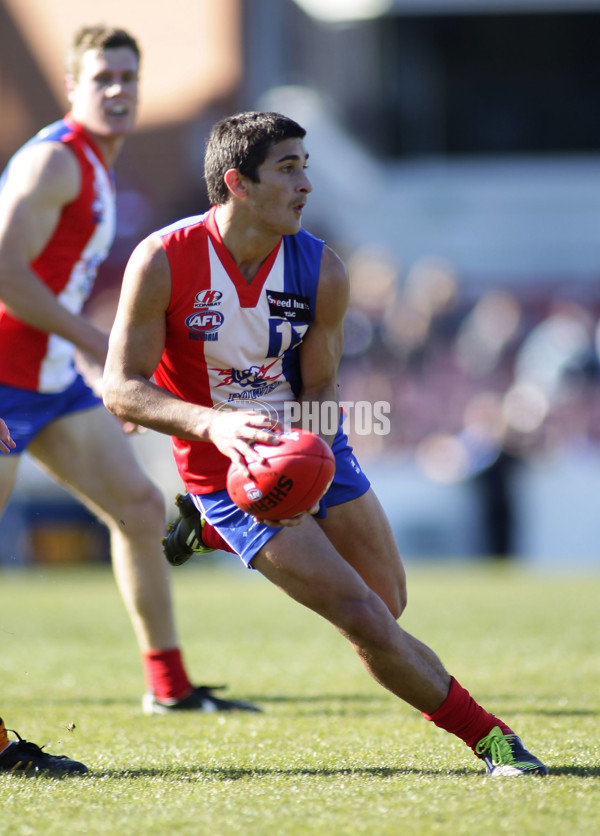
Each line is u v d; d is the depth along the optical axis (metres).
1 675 21.41
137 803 11.15
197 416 11.89
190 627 28.80
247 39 75.25
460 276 66.62
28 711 17.34
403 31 69.69
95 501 17.78
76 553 45.31
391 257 64.50
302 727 15.81
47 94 77.56
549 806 10.55
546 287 63.84
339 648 25.02
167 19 75.81
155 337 12.46
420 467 46.66
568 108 69.38
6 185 17.53
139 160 73.69
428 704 12.31
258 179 12.08
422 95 70.12
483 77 69.88
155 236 12.43
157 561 17.77
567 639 25.05
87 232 17.92
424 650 12.30
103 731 15.66
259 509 11.56
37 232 17.33
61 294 17.92
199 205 67.81
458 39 69.50
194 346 12.66
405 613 29.81
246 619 30.45
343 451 13.42
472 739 12.41
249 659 23.34
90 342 17.16
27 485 44.25
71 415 17.72
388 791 11.34
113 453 17.73
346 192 68.50
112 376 12.34
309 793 11.36
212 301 12.46
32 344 17.30
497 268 68.12
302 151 12.22
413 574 40.59
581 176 68.94
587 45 68.75
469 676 20.16
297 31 74.38
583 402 47.22
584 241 68.38
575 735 14.60
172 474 41.81
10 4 77.56
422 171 69.81
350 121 70.81
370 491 13.45
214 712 17.39
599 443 46.66
